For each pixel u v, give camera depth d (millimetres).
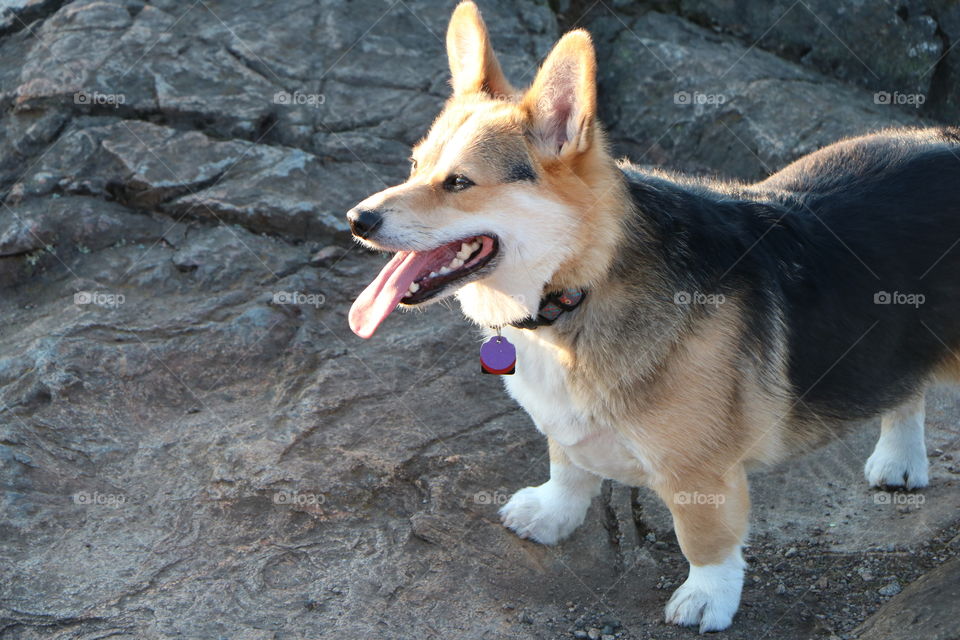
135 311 5035
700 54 7066
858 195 3734
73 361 4613
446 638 3420
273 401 4609
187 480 4094
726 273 3383
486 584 3699
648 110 6902
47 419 4328
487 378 4852
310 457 4219
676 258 3330
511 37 6961
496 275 3264
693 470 3389
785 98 6695
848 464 4543
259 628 3406
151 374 4648
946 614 3277
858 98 6938
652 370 3266
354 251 5594
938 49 6891
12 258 5332
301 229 5602
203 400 4598
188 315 5004
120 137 5883
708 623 3494
